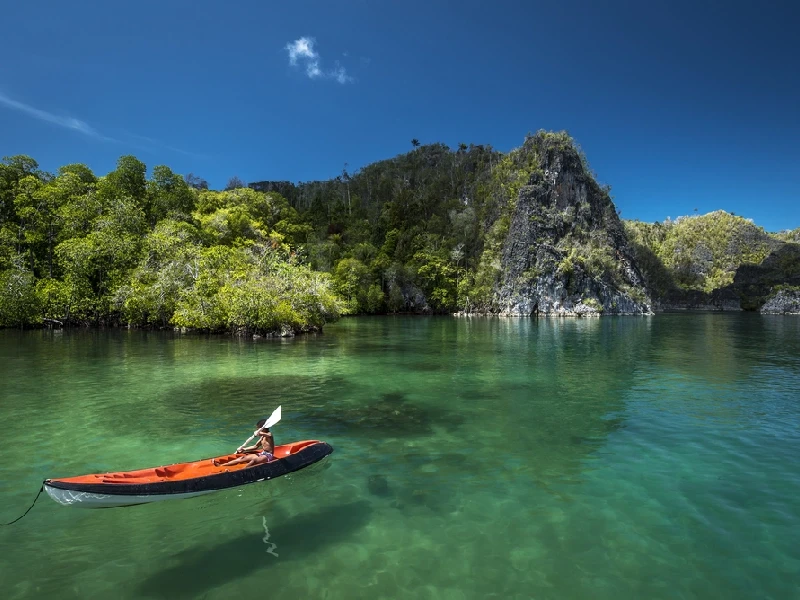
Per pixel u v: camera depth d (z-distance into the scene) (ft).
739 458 39.81
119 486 28.78
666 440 44.70
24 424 48.88
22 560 24.63
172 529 27.89
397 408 56.65
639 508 30.68
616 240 366.43
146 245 178.91
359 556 25.02
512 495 32.63
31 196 192.44
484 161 458.50
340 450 41.91
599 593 21.95
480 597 21.57
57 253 171.42
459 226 384.68
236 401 59.52
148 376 75.61
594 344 128.06
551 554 25.26
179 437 45.16
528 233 330.13
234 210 294.66
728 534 27.45
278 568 23.90
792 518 29.37
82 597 21.61
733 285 486.79
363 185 520.01
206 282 151.43
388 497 32.27
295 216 394.73
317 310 165.07
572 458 39.96
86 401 58.85
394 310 340.80
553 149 365.20
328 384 70.54
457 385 70.23
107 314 166.91
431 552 25.40
